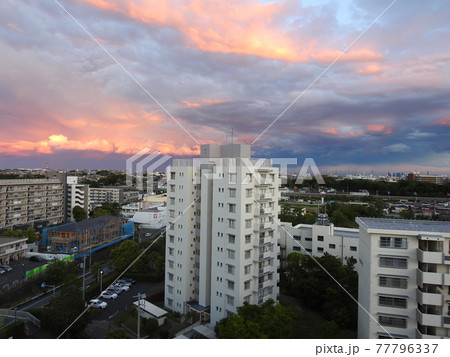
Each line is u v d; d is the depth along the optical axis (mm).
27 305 50812
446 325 29391
